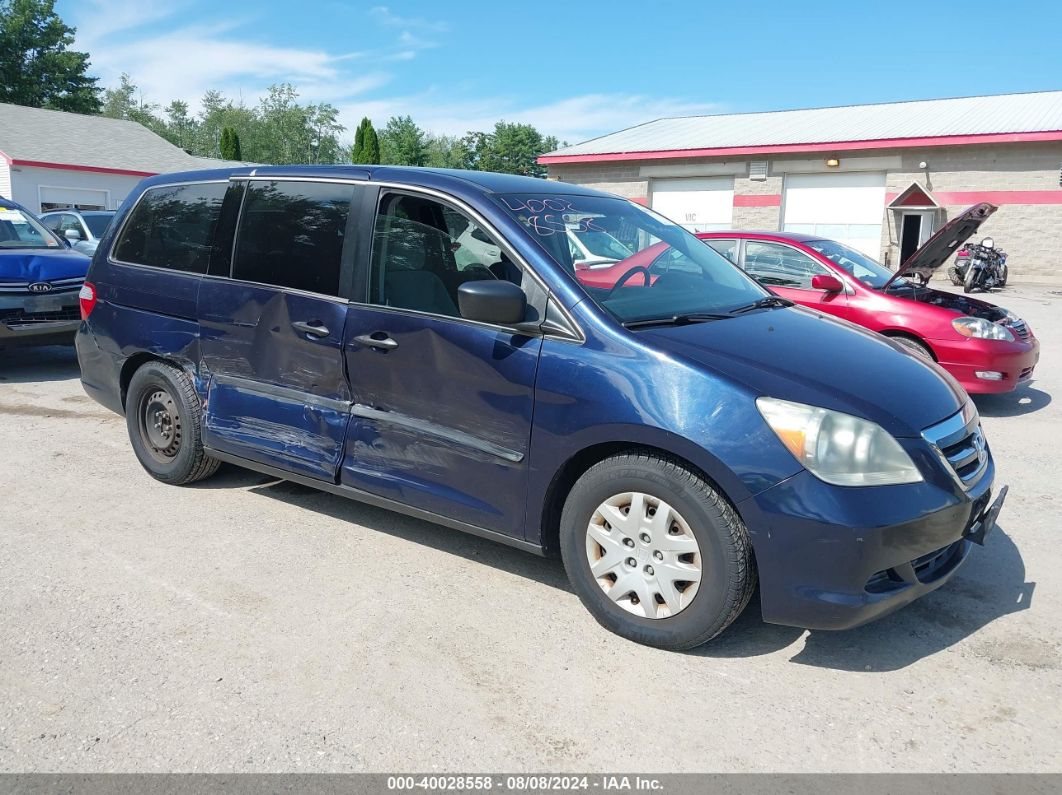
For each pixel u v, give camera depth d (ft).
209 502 15.76
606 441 10.55
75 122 106.32
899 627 11.37
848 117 89.10
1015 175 71.46
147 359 16.57
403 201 12.87
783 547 9.63
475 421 11.71
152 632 11.04
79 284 26.78
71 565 13.00
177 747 8.77
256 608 11.73
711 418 9.86
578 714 9.41
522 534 11.60
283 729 9.08
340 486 13.50
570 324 11.03
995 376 22.99
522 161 254.27
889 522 9.46
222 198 15.20
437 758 8.66
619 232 13.32
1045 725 9.25
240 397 14.73
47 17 163.73
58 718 9.23
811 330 12.31
